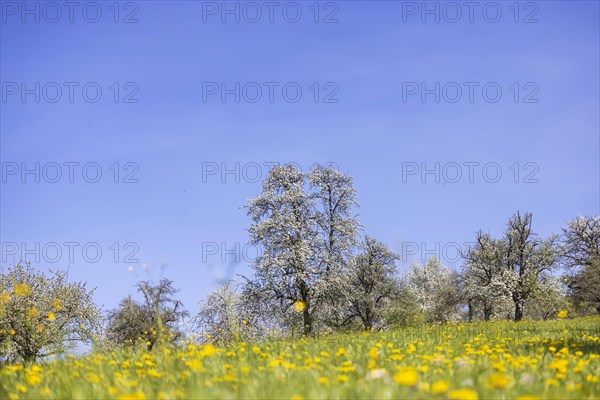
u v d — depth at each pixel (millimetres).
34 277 26578
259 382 5059
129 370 6707
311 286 35000
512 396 4613
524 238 53312
